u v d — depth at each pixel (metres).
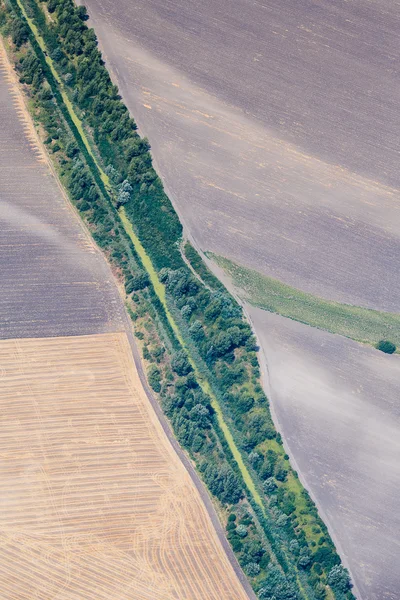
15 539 128.62
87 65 150.88
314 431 136.50
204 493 132.12
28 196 145.12
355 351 141.75
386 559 131.38
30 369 136.00
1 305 139.00
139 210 145.12
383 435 137.38
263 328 141.62
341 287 145.62
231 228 147.00
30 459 131.75
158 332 138.75
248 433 134.62
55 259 142.00
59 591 127.38
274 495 132.00
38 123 148.62
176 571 128.75
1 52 152.25
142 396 135.88
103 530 129.75
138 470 132.50
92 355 137.50
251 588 128.50
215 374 137.38
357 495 134.00
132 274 141.62
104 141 148.38
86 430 133.62
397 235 149.75
